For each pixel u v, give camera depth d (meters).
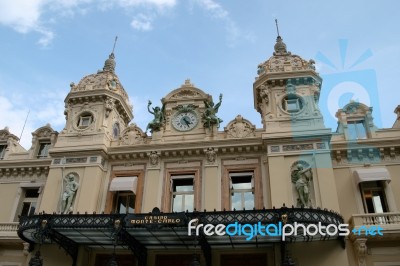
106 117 25.72
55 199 22.56
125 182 22.55
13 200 24.80
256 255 19.73
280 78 24.47
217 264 19.70
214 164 22.44
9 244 22.44
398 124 23.55
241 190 21.86
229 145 22.55
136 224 17.27
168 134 24.52
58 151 23.91
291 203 19.88
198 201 21.59
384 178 20.33
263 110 24.69
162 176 22.84
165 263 20.39
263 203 20.78
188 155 23.17
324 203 19.56
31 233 19.47
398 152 21.48
